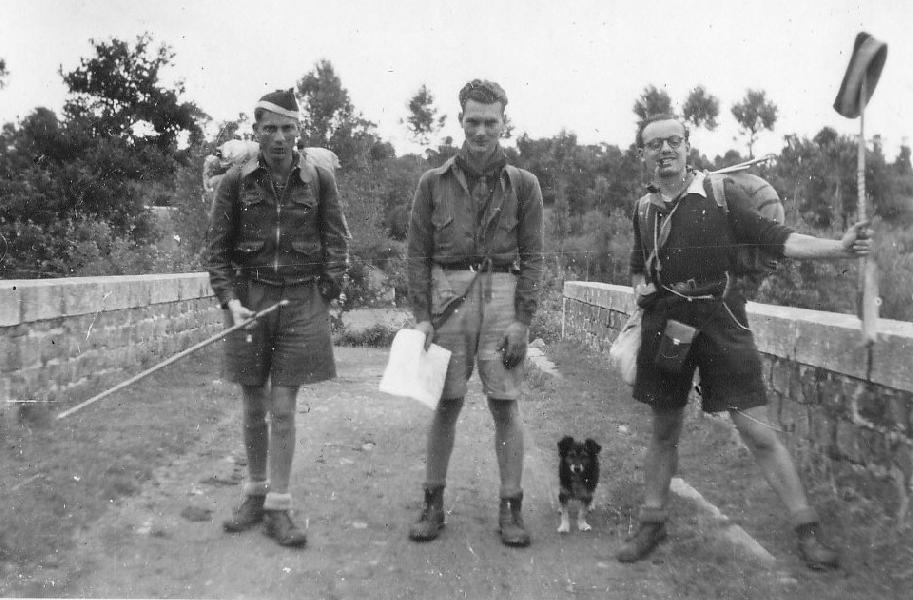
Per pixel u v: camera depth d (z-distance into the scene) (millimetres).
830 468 3959
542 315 12078
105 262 9227
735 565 3137
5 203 8250
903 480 3408
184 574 3000
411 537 3498
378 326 12398
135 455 4336
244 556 3219
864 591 2846
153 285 7426
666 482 3441
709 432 5121
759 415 3295
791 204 4688
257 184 3541
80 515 3447
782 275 6066
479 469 4598
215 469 4328
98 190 8523
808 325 4145
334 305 9336
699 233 3357
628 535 3598
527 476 4551
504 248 3529
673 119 3480
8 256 8648
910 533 3227
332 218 3689
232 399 6121
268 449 3699
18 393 5070
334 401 6629
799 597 2836
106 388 5945
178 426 5051
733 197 3361
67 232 8703
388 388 3312
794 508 3201
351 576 3072
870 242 3078
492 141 3453
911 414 3357
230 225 3607
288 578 3027
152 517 3566
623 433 5473
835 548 3195
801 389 4262
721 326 3338
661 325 3443
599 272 6398
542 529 3699
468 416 5895
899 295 4484
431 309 3559
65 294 5668
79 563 3014
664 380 3459
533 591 2961
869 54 2924
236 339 3582
